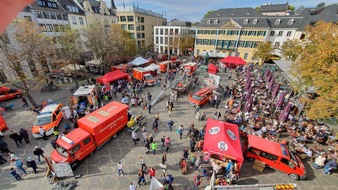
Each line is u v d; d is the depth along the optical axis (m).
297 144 16.17
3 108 21.45
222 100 26.12
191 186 13.08
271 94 26.11
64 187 12.55
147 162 15.02
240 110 22.06
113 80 28.05
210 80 27.39
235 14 51.16
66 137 14.15
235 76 37.53
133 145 16.81
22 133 15.95
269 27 44.81
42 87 28.58
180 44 58.56
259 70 40.94
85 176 13.59
